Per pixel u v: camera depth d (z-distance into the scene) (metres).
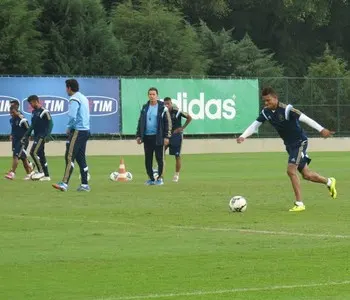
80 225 32.62
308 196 43.03
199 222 33.22
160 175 50.62
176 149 53.41
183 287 21.53
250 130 36.88
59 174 61.16
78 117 45.31
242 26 146.38
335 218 34.22
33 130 54.47
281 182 52.12
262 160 79.75
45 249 27.16
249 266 24.16
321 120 100.81
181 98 92.88
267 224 32.53
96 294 20.81
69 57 103.62
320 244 27.70
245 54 121.88
